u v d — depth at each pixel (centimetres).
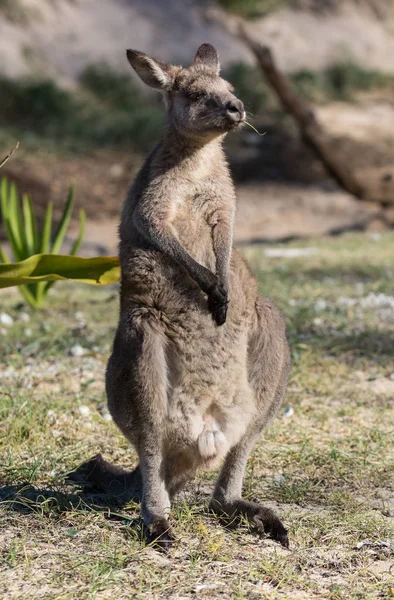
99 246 5550
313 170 7506
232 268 1513
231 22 9956
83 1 9662
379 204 5928
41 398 2073
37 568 1231
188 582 1210
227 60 9350
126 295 1484
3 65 8612
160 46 9488
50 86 8456
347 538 1387
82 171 7338
